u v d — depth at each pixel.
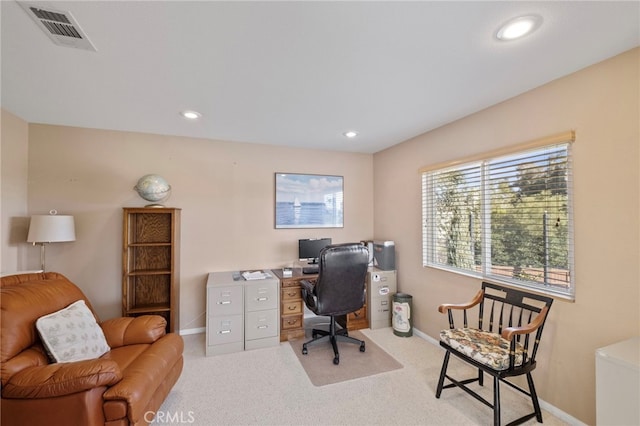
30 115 2.67
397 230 3.69
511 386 2.07
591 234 1.81
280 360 2.72
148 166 3.22
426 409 2.01
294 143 3.66
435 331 3.06
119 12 1.33
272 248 3.71
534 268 2.15
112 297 3.08
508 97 2.28
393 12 1.33
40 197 2.88
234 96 2.26
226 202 3.51
